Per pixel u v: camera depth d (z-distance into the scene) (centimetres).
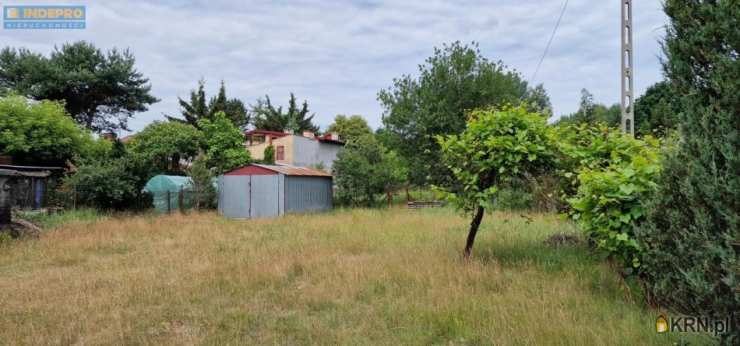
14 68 2812
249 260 669
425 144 1991
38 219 1212
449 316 388
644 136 603
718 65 243
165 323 404
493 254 653
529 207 1091
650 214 304
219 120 2470
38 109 1820
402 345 344
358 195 2048
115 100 3212
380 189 2077
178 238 958
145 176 1714
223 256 721
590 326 343
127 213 1523
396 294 476
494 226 1005
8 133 1659
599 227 427
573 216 488
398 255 660
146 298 478
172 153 2319
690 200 251
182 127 2470
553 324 346
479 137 634
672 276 289
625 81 888
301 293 493
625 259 414
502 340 330
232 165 2359
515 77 2128
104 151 1875
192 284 535
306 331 380
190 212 1662
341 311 430
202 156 1877
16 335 368
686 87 268
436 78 2023
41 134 1764
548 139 605
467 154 635
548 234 833
